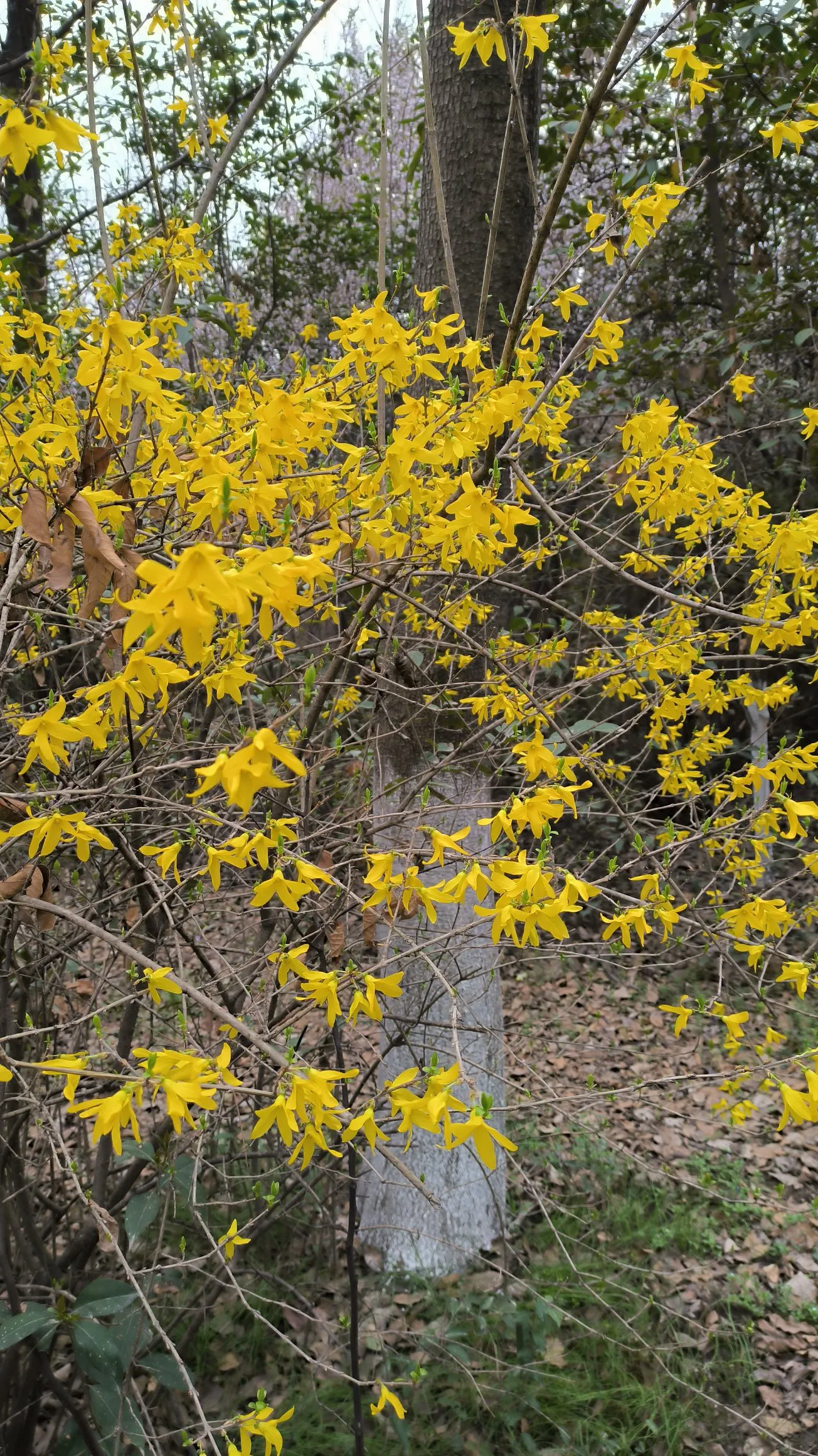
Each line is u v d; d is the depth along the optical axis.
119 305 1.10
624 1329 2.27
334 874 1.67
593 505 2.13
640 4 1.10
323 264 6.42
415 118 3.03
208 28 3.96
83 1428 1.46
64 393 1.89
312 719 1.74
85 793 1.26
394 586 1.75
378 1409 1.45
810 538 1.79
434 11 2.28
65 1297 1.54
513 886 1.04
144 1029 2.42
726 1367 2.29
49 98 1.91
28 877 1.24
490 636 2.43
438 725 2.16
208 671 1.43
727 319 4.66
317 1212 2.41
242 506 1.11
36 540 1.12
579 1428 2.04
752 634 1.83
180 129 3.36
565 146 3.41
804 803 1.50
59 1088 1.87
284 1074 0.96
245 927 2.32
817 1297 2.56
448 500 1.45
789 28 3.24
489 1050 2.39
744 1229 2.80
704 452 1.88
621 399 4.15
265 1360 2.16
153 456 1.39
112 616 1.12
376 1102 1.00
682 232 5.23
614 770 2.27
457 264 2.28
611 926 1.37
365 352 1.43
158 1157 1.47
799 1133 3.27
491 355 1.77
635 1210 2.75
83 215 3.21
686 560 2.16
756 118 3.72
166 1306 2.10
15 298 2.33
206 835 1.51
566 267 1.64
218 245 3.66
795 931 3.65
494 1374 2.11
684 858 2.77
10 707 1.50
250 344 4.20
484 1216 2.50
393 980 1.09
